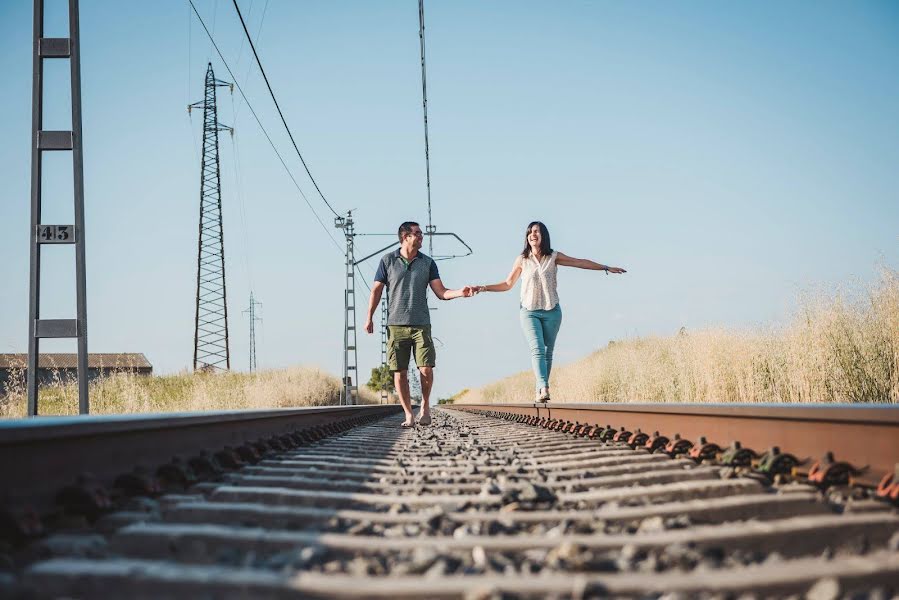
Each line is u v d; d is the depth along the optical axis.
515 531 3.15
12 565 2.44
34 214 8.45
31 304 8.41
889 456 3.53
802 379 8.74
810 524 2.75
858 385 8.30
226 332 41.06
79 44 8.62
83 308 8.48
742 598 2.01
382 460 5.93
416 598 2.10
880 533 2.76
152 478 3.78
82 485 3.14
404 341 9.70
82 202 8.55
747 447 4.85
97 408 13.84
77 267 8.48
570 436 8.22
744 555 2.50
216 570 2.26
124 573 2.21
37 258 8.47
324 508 3.70
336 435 10.01
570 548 2.57
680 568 2.37
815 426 4.12
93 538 2.81
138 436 4.09
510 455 6.15
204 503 3.46
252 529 2.89
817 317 8.81
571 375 21.84
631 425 7.14
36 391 8.34
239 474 4.79
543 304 9.74
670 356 14.14
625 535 2.76
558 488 4.20
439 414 22.19
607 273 9.87
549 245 9.70
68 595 2.18
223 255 42.03
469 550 2.69
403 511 3.64
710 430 5.39
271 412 7.26
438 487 4.28
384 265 9.60
